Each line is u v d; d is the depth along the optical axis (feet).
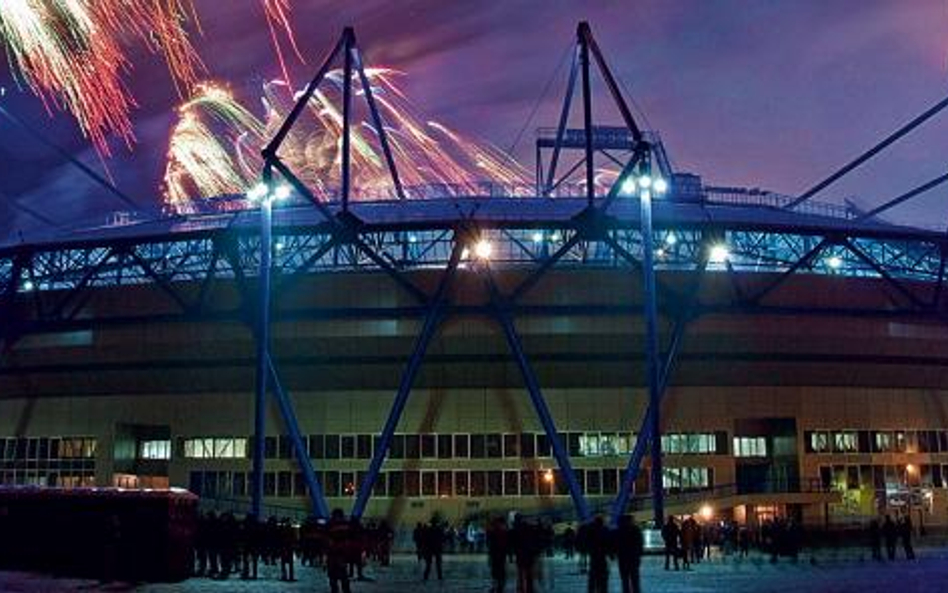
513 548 75.77
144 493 101.40
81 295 220.64
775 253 215.31
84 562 100.68
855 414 214.07
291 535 106.52
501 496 201.67
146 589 89.71
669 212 230.48
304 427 207.51
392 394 207.00
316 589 91.45
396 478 203.31
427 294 207.51
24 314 225.56
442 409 205.57
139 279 219.20
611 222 198.18
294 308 210.38
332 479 204.85
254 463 176.14
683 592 88.07
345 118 203.41
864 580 101.04
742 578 105.91
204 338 213.25
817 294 214.90
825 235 209.26
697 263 208.74
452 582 102.99
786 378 211.00
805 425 210.38
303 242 212.23
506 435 204.03
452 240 201.26
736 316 210.59
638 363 206.69
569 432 204.03
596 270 208.33
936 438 220.02
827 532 180.45
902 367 219.61
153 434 218.18
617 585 99.91
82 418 218.59
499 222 199.41
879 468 213.05
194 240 209.36
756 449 212.02
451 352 206.39
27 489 104.63
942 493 216.33
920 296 223.92
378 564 138.41
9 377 225.15
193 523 105.19
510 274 207.72
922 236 213.05
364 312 207.72
